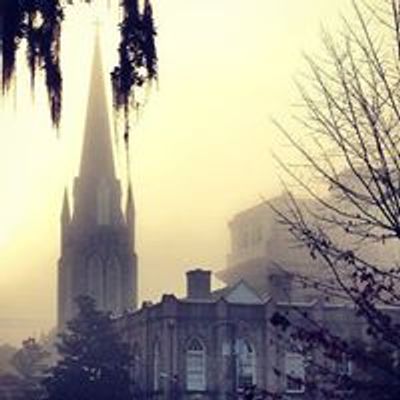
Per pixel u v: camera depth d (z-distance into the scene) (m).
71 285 190.62
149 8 13.34
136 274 193.12
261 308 105.19
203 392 102.31
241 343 104.19
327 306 92.50
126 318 115.12
